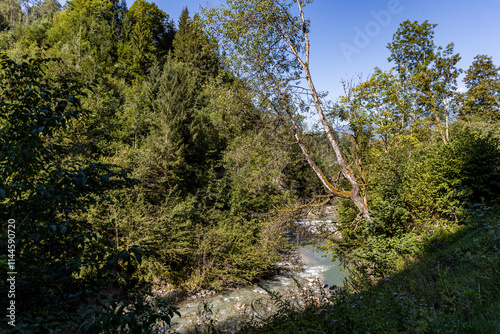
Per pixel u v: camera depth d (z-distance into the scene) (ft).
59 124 8.70
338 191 36.63
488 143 29.58
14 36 130.00
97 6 160.76
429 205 28.58
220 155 69.77
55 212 8.59
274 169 38.45
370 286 16.80
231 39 37.55
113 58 131.75
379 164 35.96
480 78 95.09
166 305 8.25
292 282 39.83
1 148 7.52
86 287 8.02
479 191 28.66
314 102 36.99
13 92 8.71
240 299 34.58
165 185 56.85
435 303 12.21
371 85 55.01
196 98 84.28
